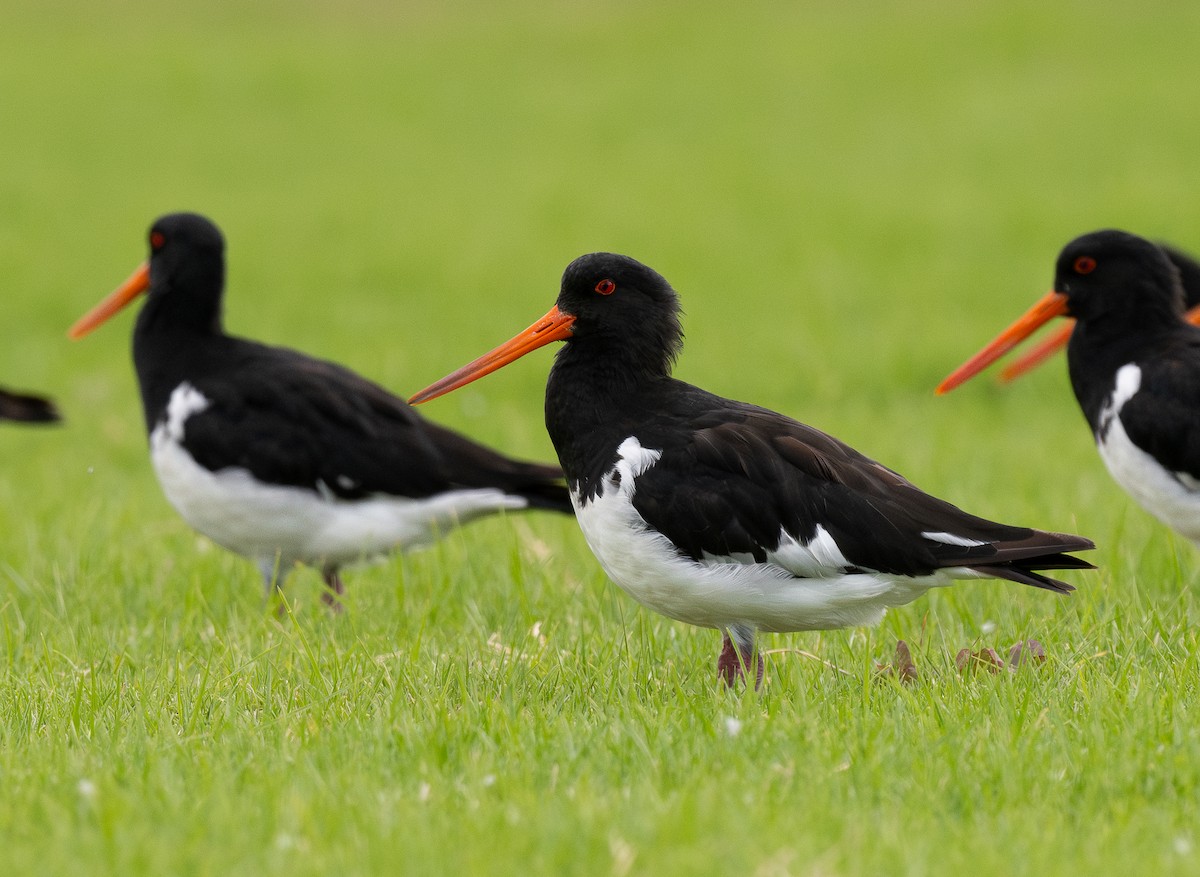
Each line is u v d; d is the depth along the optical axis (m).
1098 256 12.07
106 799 7.37
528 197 40.69
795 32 62.22
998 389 23.23
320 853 6.89
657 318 9.98
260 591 12.84
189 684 9.53
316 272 33.78
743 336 27.08
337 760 8.16
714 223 37.41
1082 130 44.66
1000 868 6.64
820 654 10.32
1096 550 12.45
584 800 7.29
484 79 57.00
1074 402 22.38
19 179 42.81
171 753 8.24
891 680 9.21
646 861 6.74
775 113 50.00
